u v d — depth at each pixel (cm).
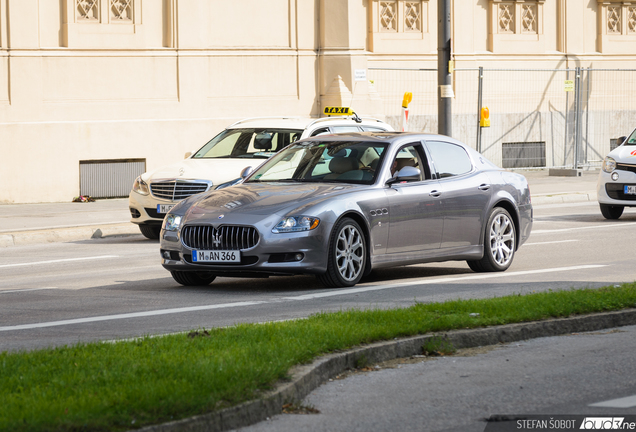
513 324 2230
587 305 2406
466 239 3306
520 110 8775
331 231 2891
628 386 1808
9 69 6072
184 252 2928
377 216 3019
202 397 1511
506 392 1769
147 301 2802
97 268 3681
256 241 2828
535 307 2359
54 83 6262
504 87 8700
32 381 1612
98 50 6419
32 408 1426
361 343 2003
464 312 2303
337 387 1795
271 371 1681
